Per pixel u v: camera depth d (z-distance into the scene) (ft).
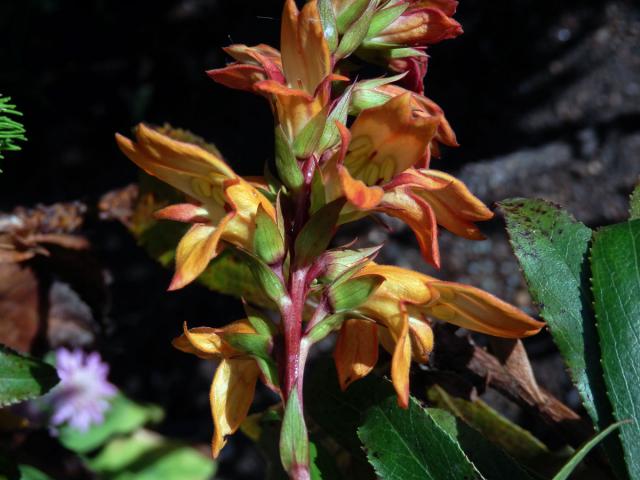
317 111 0.86
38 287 1.39
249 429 1.17
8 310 1.39
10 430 1.34
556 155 2.56
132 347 2.44
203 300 2.50
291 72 0.87
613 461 0.92
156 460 2.09
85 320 1.45
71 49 2.87
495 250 2.43
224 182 0.84
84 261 1.37
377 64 0.96
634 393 0.91
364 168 0.85
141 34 2.91
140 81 2.84
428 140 0.83
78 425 2.00
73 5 2.92
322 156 0.89
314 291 0.88
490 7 2.84
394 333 0.87
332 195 0.85
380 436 0.91
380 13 0.93
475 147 2.61
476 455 0.95
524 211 0.98
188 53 2.87
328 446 1.15
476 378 1.07
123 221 1.33
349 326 0.90
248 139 2.69
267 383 0.86
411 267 2.39
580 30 2.77
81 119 2.79
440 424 0.95
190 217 0.87
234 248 0.87
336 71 0.95
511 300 2.35
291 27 0.86
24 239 1.33
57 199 2.61
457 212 0.90
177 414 2.39
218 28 2.89
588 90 2.66
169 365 2.44
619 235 0.94
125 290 2.50
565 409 1.05
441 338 1.06
